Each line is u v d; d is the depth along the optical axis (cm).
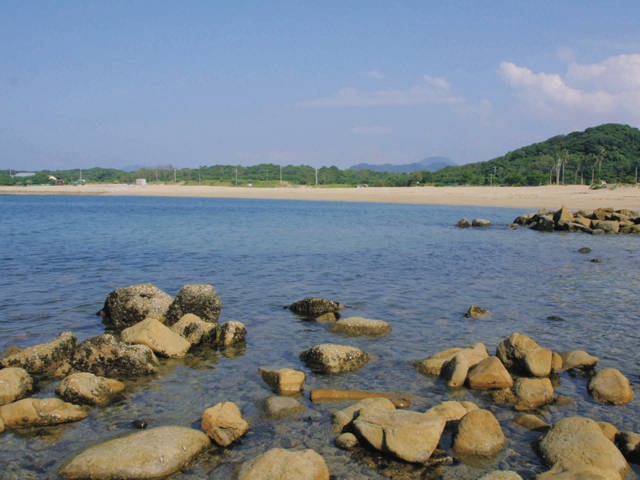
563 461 735
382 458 769
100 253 2706
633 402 958
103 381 988
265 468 696
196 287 1449
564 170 14562
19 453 779
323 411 914
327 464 751
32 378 1033
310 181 18762
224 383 1041
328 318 1473
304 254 2716
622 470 722
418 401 954
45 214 6253
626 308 1611
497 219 5344
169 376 1078
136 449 738
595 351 1227
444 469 744
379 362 1149
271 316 1517
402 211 6675
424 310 1580
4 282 1938
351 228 4247
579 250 2888
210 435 812
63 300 1680
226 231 3966
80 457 736
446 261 2503
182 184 18525
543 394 955
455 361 1058
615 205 6556
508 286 1925
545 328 1402
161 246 3014
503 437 811
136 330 1209
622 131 18288
